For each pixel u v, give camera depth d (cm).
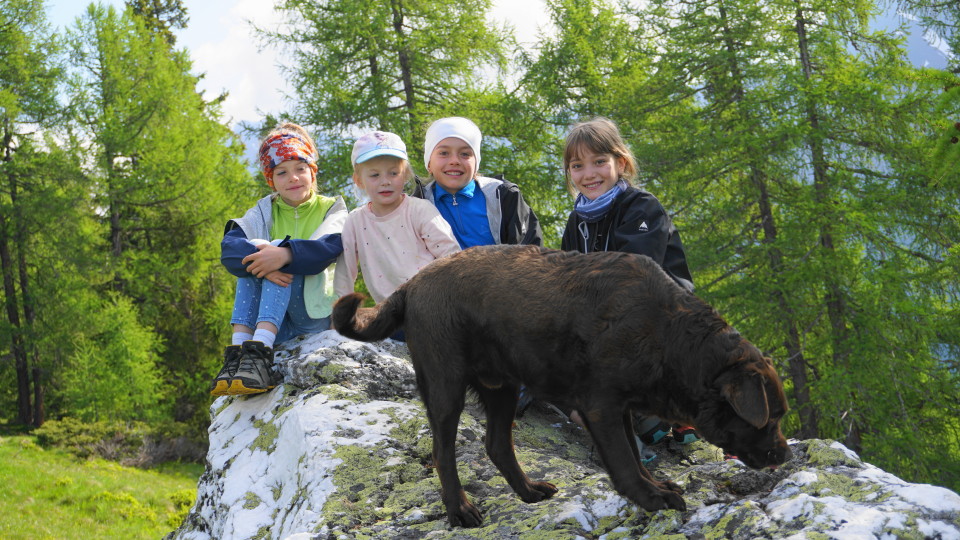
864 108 1455
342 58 1884
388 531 304
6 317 2673
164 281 2808
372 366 429
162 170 2655
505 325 279
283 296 443
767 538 242
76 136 2653
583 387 271
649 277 267
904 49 1558
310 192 484
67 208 2486
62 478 1820
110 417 2502
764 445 259
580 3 2030
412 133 1834
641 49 1898
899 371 1413
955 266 1359
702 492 290
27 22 2561
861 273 1491
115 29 2741
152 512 1692
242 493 388
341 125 1855
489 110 1944
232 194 2739
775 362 1532
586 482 319
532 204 1866
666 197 1647
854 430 1488
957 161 453
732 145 1576
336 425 381
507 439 311
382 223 434
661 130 1798
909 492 249
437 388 294
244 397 460
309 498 345
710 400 258
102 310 2561
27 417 2644
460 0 1925
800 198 1526
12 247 2595
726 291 1543
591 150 378
